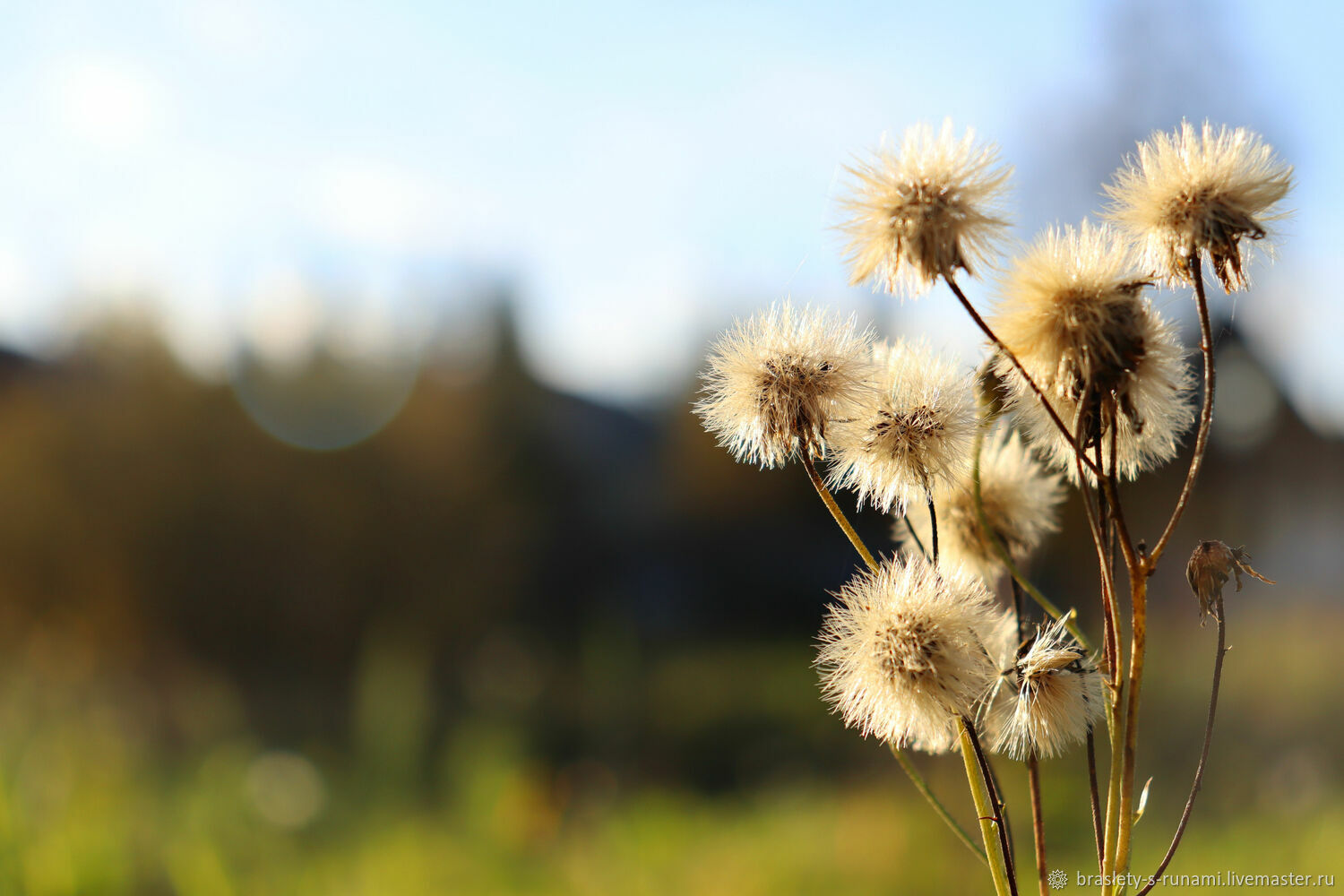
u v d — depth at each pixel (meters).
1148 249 1.05
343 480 15.01
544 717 9.23
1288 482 9.26
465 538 16.06
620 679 8.96
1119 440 1.06
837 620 1.10
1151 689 6.70
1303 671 6.57
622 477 21.39
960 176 1.00
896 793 6.05
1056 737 1.01
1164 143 1.07
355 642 14.47
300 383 14.83
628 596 18.20
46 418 13.41
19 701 4.75
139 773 5.29
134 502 13.34
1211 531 9.09
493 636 15.16
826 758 8.14
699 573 19.31
